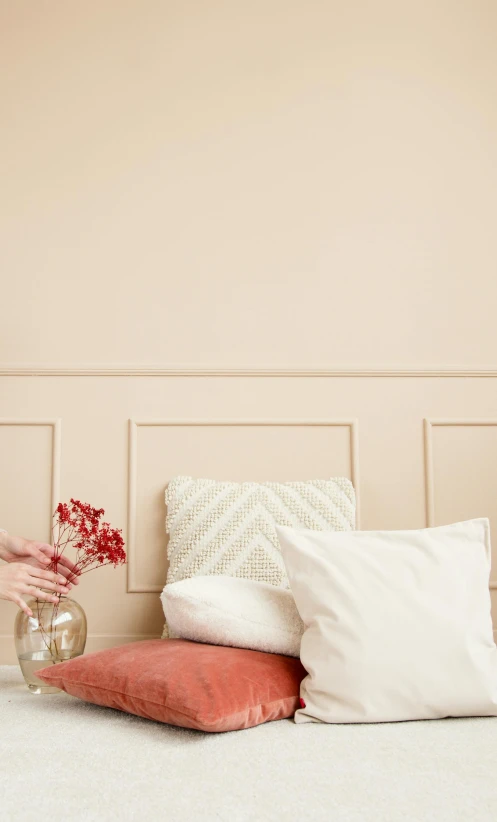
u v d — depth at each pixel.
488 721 1.57
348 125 2.64
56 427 2.47
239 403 2.52
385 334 2.57
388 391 2.55
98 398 2.50
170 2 2.65
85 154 2.58
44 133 2.58
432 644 1.57
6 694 1.92
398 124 2.65
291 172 2.61
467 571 1.70
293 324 2.56
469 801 1.13
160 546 2.46
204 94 2.62
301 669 1.72
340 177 2.62
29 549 2.04
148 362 2.52
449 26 2.67
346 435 2.53
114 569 2.45
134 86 2.62
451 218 2.63
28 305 2.52
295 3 2.67
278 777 1.24
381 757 1.34
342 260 2.59
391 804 1.13
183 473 2.49
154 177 2.59
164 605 1.85
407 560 1.67
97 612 2.44
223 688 1.50
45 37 2.62
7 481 2.46
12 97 2.59
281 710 1.59
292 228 2.59
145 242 2.56
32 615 1.92
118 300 2.54
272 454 2.52
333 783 1.21
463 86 2.67
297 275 2.58
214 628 1.74
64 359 2.51
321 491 2.36
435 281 2.60
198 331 2.54
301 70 2.65
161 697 1.49
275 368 2.52
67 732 1.52
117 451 2.49
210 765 1.31
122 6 2.64
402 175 2.63
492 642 1.65
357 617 1.59
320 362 2.55
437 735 1.47
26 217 2.55
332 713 1.55
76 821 1.08
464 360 2.59
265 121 2.62
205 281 2.56
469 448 2.56
